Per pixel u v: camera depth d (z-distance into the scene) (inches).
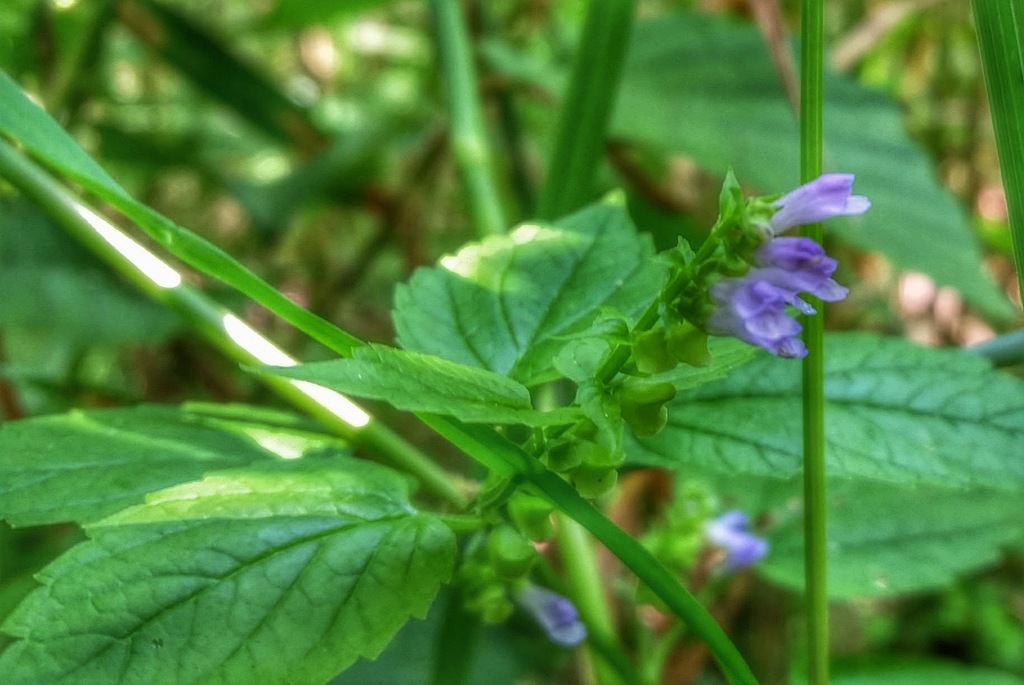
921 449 6.5
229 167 18.6
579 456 5.7
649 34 13.0
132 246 6.9
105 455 6.7
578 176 9.7
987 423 6.6
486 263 6.8
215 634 5.4
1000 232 14.2
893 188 12.2
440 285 6.7
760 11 9.6
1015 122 6.3
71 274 10.2
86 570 5.5
